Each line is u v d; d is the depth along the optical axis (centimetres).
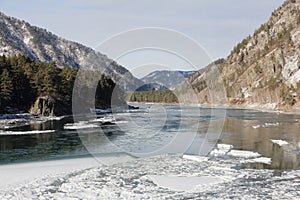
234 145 2730
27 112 5584
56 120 5003
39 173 1786
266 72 12800
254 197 1391
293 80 10856
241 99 12206
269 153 2398
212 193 1438
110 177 1666
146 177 1666
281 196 1405
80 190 1475
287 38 14388
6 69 5475
